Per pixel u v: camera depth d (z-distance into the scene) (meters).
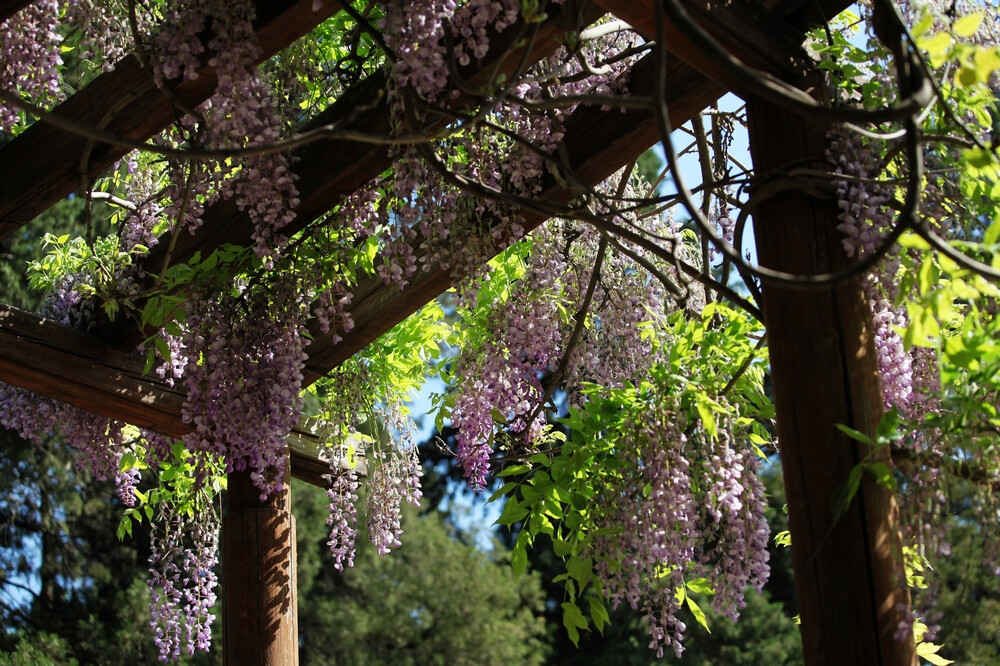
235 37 2.39
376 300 3.21
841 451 2.10
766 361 2.76
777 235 2.23
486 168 2.70
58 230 8.43
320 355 3.34
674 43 2.22
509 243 2.78
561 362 3.22
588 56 2.84
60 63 2.72
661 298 3.47
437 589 11.28
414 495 3.71
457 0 2.43
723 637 10.90
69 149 2.71
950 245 1.98
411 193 2.66
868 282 2.23
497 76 2.42
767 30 2.27
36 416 3.67
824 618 2.03
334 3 2.35
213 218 3.21
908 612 2.02
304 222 2.91
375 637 10.98
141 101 2.63
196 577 3.71
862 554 2.03
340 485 3.69
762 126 2.29
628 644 11.02
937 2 2.38
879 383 2.18
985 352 1.99
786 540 3.01
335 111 2.78
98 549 9.59
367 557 11.15
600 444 2.78
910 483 2.14
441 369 3.71
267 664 3.47
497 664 11.11
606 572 2.74
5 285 8.19
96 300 3.37
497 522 2.83
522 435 3.42
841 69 2.31
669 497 2.60
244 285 3.32
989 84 2.44
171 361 3.32
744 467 2.67
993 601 2.66
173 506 3.87
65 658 9.01
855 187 2.20
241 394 2.98
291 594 3.58
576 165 2.66
